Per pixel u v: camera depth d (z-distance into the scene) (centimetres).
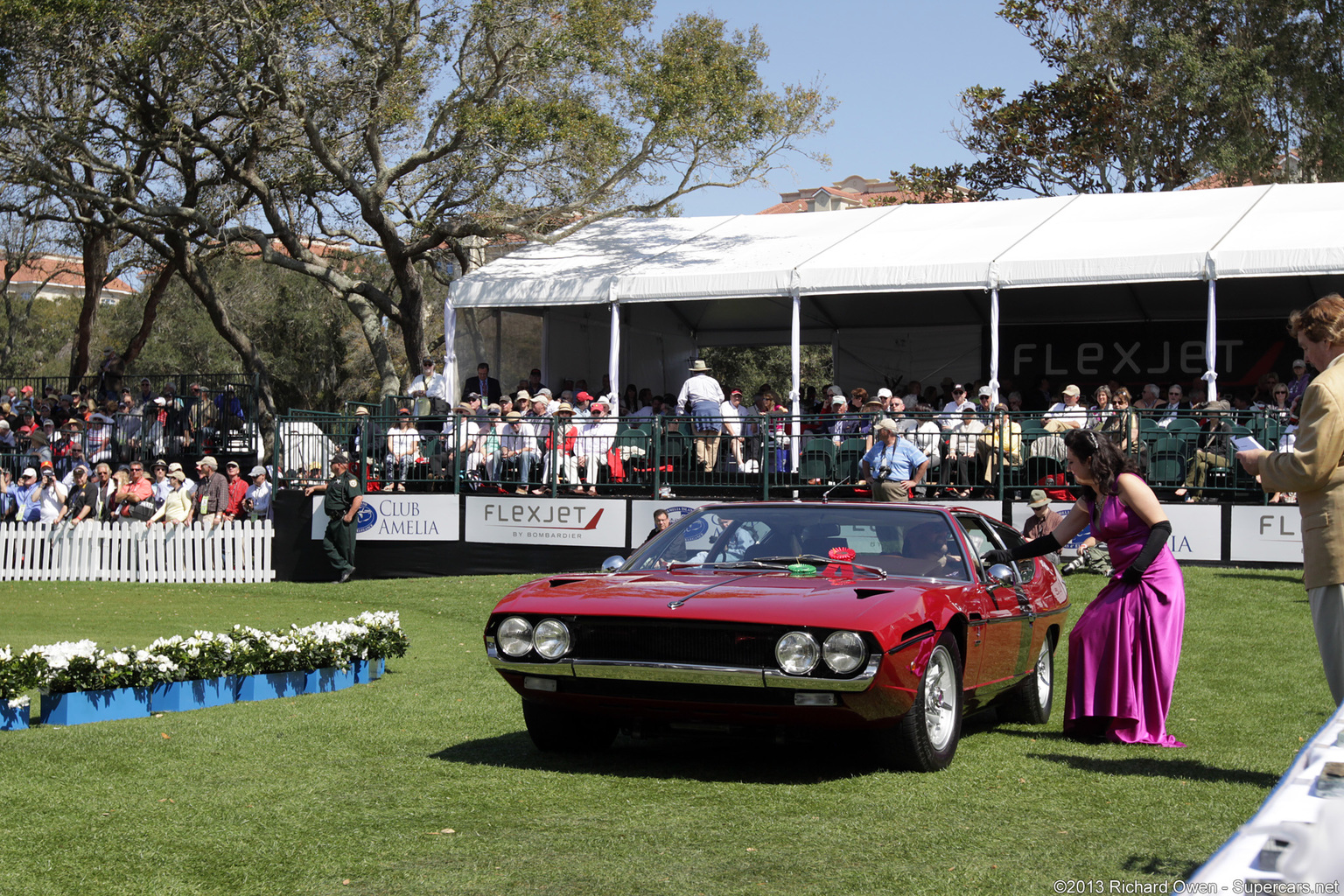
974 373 2475
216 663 892
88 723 795
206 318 5441
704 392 1806
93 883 440
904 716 609
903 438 1661
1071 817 528
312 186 2838
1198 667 1027
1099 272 1756
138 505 2116
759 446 1753
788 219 2359
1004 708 819
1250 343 2247
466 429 1911
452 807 553
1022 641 770
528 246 2384
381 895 427
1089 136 3328
